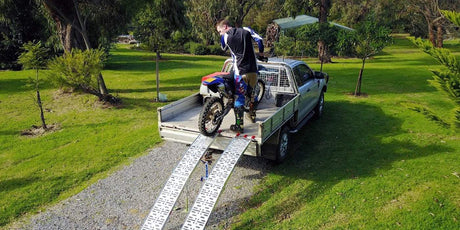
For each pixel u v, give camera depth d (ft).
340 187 19.69
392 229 15.88
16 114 36.63
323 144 26.32
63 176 21.95
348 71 66.85
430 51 16.26
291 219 16.74
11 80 57.26
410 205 17.76
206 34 121.60
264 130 18.43
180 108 22.85
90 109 37.81
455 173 21.13
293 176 21.17
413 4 114.01
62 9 42.88
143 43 42.11
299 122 26.73
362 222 16.39
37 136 29.73
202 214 15.17
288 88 25.61
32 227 16.60
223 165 17.03
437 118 17.61
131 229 16.30
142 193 19.57
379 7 120.98
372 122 31.55
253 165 22.67
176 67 76.02
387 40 39.68
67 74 34.73
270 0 145.59
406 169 21.84
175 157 24.50
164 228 16.39
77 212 17.80
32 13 62.85
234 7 119.85
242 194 19.10
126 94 46.01
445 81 15.66
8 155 25.67
